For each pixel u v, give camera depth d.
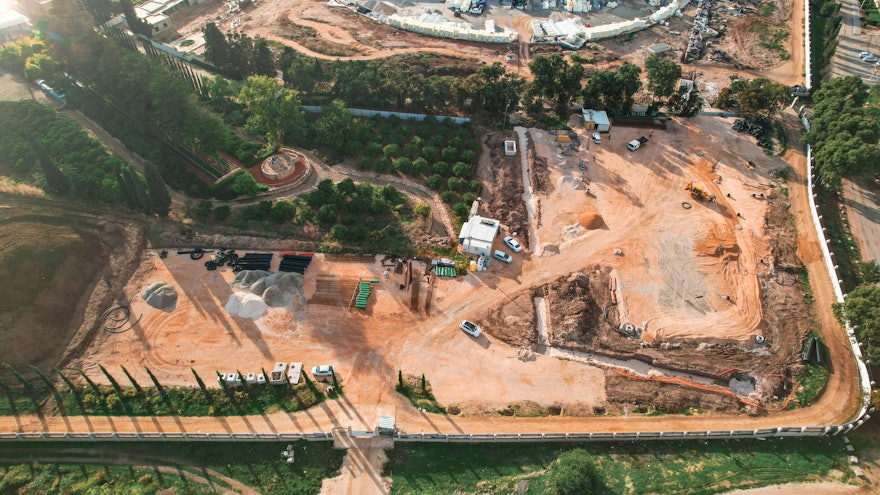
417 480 67.94
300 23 165.50
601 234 99.25
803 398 76.19
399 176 111.44
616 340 83.56
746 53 150.62
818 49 150.75
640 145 117.69
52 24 123.00
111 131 117.69
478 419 73.94
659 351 82.25
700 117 126.25
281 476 68.25
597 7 173.38
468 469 68.81
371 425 73.06
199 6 176.50
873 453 70.00
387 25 163.75
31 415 74.12
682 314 86.62
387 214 103.06
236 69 138.75
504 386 77.81
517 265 94.19
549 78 122.00
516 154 115.50
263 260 93.06
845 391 76.94
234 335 83.25
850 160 97.44
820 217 100.25
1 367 77.75
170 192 106.50
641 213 103.00
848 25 161.50
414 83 124.69
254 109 109.69
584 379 78.81
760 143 118.69
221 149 114.75
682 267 93.44
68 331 83.31
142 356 80.50
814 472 68.00
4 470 68.56
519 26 164.12
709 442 71.25
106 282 89.44
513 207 103.44
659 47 151.62
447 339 83.25
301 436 71.12
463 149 115.75
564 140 118.44
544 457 69.81
